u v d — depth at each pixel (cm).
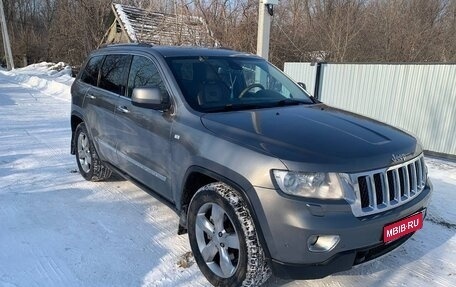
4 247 362
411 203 297
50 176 561
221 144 297
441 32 1742
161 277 324
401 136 324
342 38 1609
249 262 275
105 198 483
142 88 351
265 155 270
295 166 260
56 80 2047
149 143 382
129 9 2038
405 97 829
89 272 328
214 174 299
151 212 445
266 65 453
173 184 354
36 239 378
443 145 779
